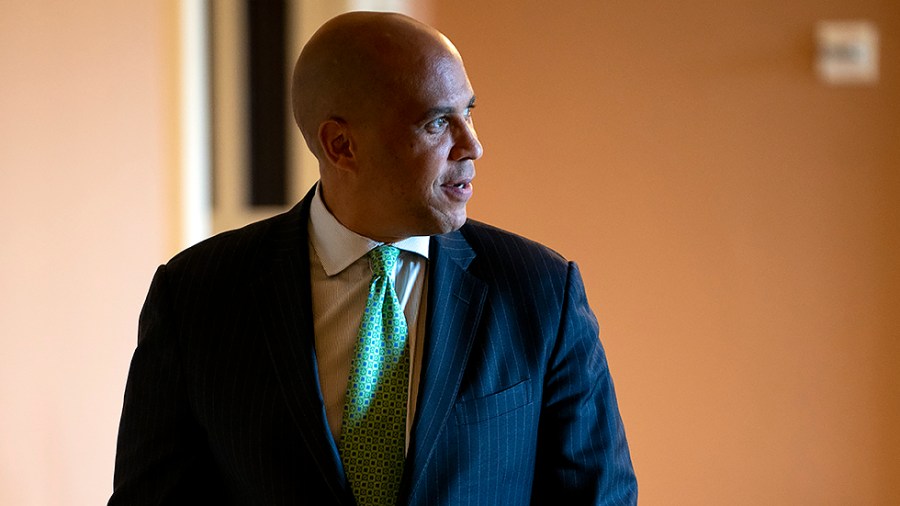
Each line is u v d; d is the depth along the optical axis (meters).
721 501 6.43
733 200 6.33
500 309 2.77
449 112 2.60
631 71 6.31
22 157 4.43
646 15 6.29
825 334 6.34
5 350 4.34
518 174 6.40
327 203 2.81
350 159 2.66
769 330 6.36
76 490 4.79
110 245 4.99
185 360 2.78
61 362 4.69
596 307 6.43
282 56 6.43
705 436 6.42
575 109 6.35
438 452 2.64
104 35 4.93
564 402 2.83
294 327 2.71
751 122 6.29
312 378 2.67
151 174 5.31
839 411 6.36
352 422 2.66
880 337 6.31
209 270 2.84
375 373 2.69
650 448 6.45
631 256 6.39
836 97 6.24
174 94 5.63
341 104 2.62
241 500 2.77
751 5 6.25
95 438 4.93
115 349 5.05
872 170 6.26
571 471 2.81
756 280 6.35
